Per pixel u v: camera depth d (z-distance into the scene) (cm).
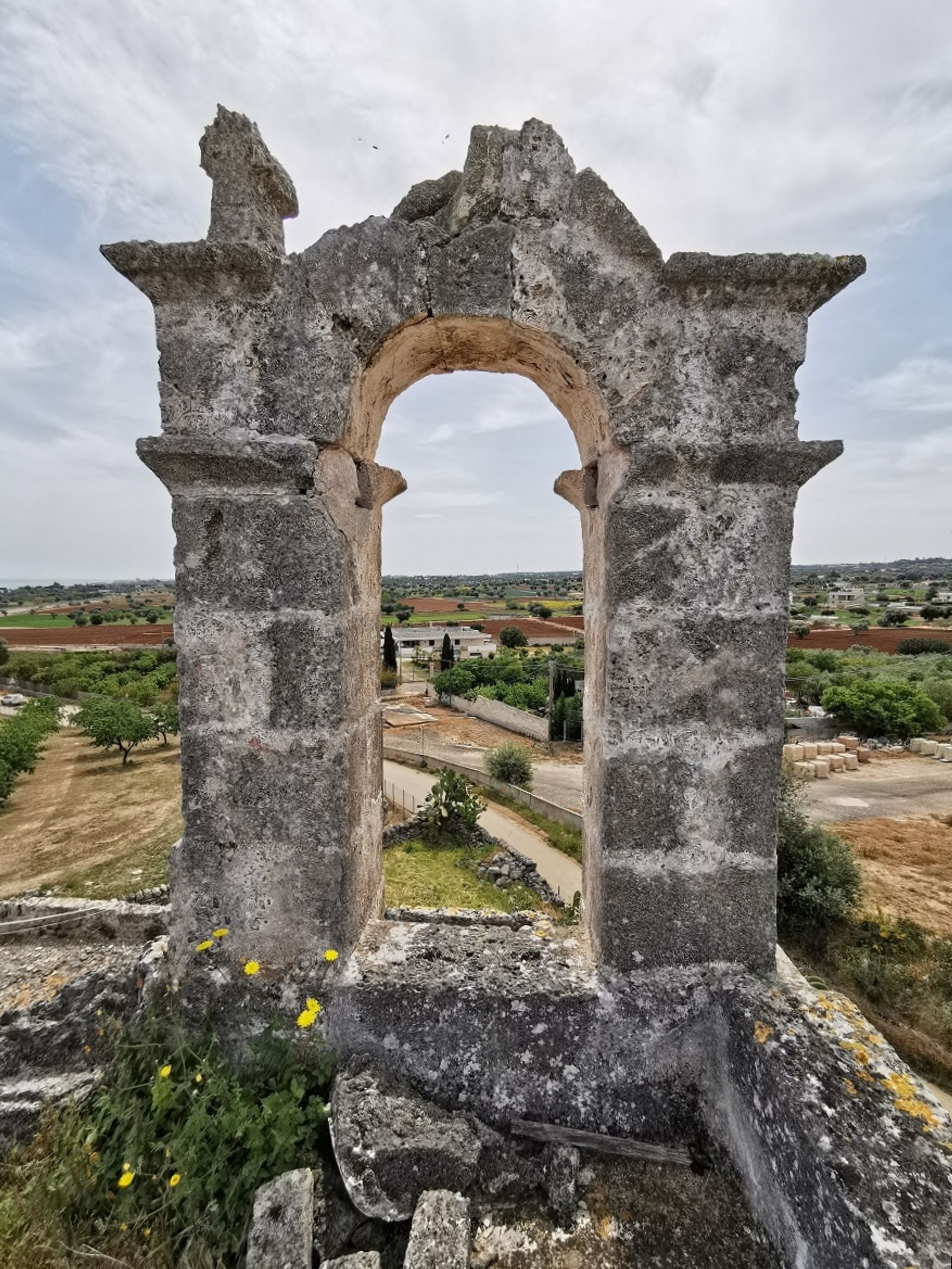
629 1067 241
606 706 246
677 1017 243
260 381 243
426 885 1239
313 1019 243
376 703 320
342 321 242
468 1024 240
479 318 244
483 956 265
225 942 255
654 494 240
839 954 1027
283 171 257
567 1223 208
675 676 243
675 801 246
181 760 252
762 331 239
